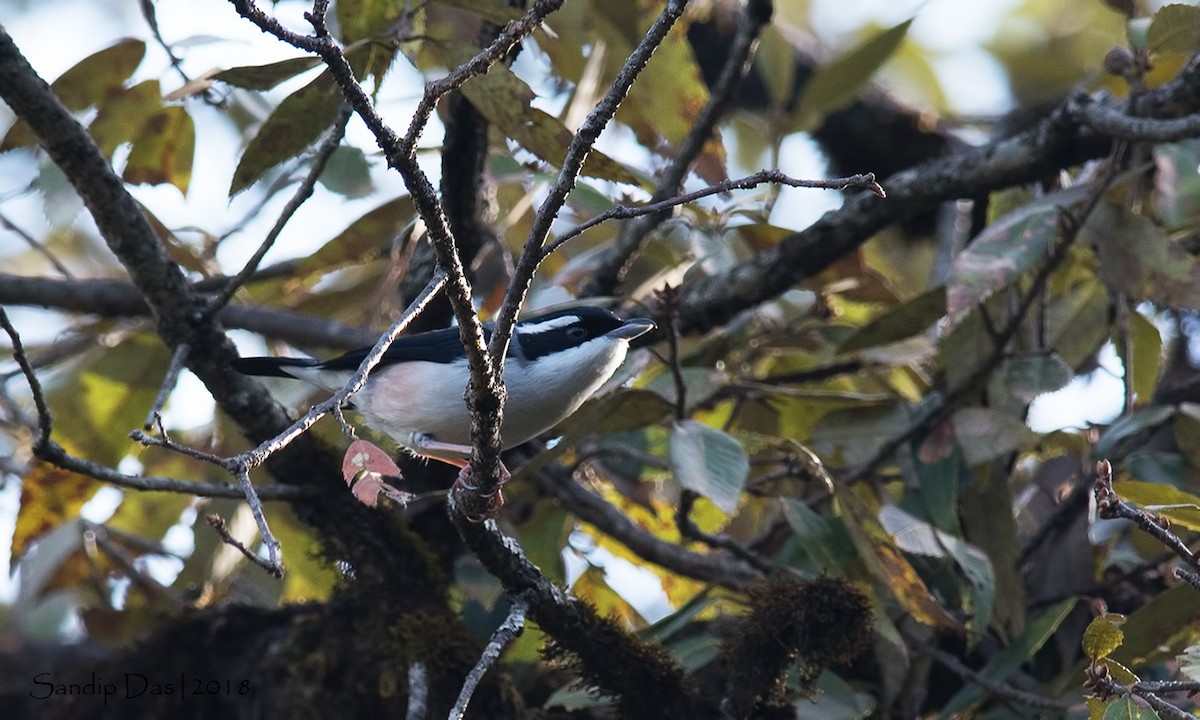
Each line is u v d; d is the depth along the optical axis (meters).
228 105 11.66
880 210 11.70
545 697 10.96
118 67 10.26
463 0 8.81
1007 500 10.67
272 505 12.05
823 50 15.99
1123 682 6.87
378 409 10.23
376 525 10.25
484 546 8.38
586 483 12.66
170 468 13.17
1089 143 11.11
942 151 15.09
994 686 9.78
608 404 9.64
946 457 10.90
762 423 12.61
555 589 8.86
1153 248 10.50
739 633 9.48
